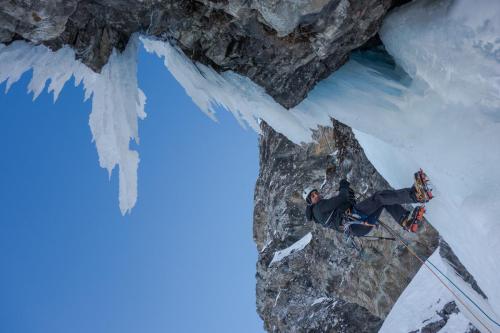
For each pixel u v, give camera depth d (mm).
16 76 4578
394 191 4914
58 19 4148
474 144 4520
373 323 9062
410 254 7828
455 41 4371
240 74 5199
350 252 9398
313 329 10180
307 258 11125
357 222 4969
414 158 5230
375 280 8758
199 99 5246
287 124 5668
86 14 4523
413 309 7320
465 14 4238
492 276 4555
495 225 4324
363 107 5465
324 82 5777
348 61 5832
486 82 4277
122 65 5035
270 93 5422
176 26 4652
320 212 5141
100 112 5117
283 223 12094
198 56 4930
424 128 4930
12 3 3865
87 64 4848
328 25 4328
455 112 4664
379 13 4609
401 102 5230
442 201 5203
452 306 6777
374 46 6109
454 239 5246
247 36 4645
